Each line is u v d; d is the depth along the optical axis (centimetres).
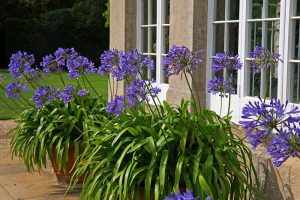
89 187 363
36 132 489
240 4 584
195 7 640
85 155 403
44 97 479
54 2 3058
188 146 358
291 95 524
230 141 375
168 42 738
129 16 808
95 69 483
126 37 809
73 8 2952
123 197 336
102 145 367
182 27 667
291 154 232
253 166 377
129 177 342
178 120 357
